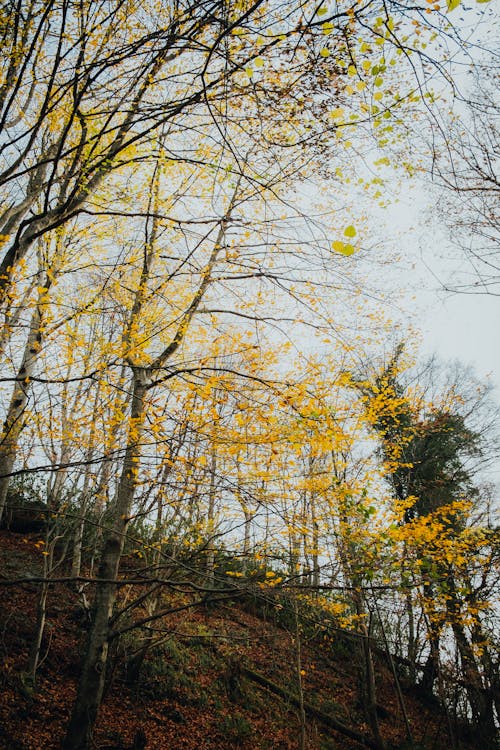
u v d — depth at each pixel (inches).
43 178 214.8
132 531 412.5
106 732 287.3
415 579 246.5
